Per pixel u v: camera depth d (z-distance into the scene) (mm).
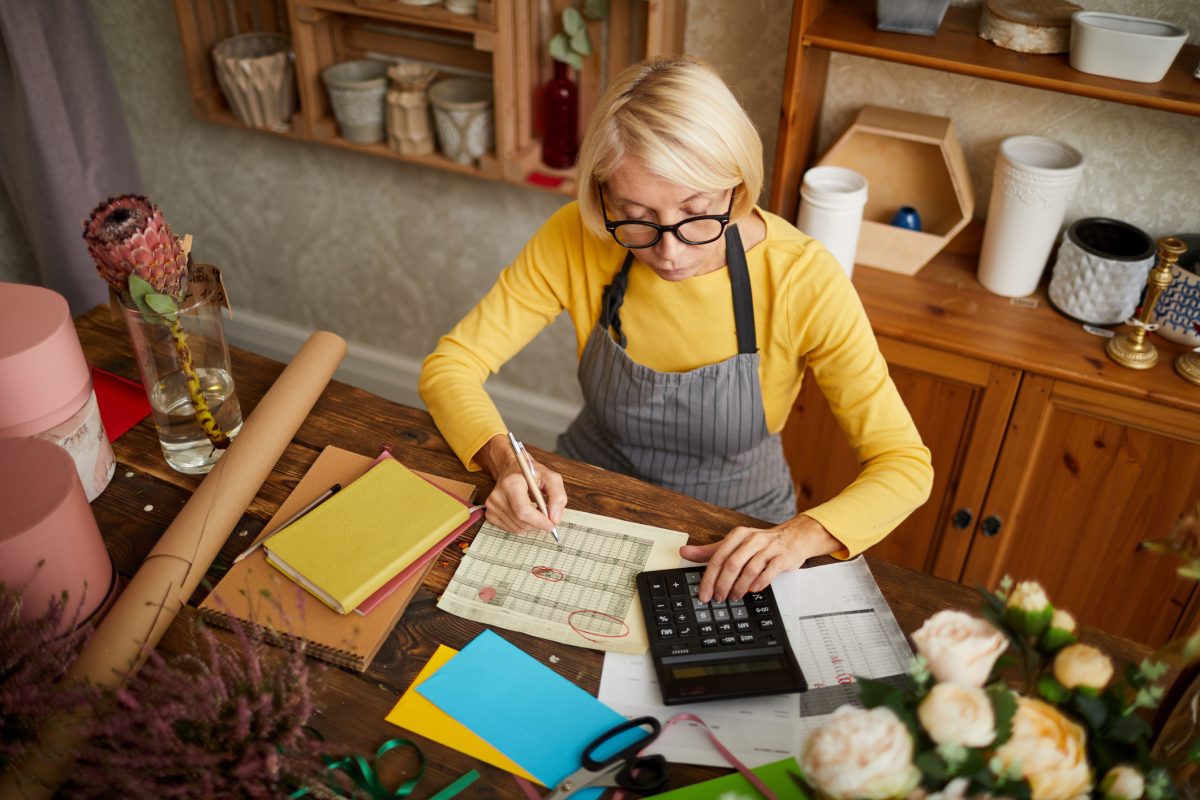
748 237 1467
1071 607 2113
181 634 1116
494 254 2697
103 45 2496
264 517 1289
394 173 2650
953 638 772
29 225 2549
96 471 1295
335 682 1078
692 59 1281
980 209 2121
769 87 2148
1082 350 1864
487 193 2582
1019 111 1978
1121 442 1861
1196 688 895
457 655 1108
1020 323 1935
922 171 2100
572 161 2346
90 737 896
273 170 2799
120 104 2520
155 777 876
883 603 1181
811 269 1451
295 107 2580
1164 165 1916
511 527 1272
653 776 983
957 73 1851
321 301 3031
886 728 734
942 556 2188
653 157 1207
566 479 1373
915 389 1988
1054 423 1898
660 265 1338
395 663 1103
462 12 2148
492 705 1056
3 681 905
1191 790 850
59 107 2342
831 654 1118
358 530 1226
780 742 1020
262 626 1118
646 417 1601
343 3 2230
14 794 896
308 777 889
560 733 1029
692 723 1038
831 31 1808
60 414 1207
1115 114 1902
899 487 1326
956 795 733
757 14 2061
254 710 895
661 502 1337
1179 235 1926
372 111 2381
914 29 1802
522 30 2193
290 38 2525
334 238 2869
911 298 2004
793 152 1948
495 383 2949
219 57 2422
